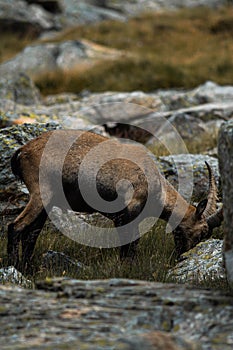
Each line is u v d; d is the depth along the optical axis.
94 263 19.05
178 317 11.30
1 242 19.81
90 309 11.56
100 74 62.25
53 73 63.22
